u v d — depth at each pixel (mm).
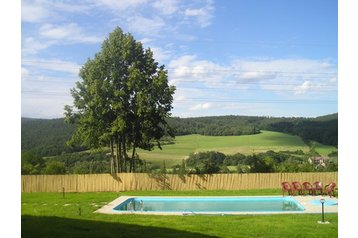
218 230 14102
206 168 33344
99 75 36625
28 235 12625
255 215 18125
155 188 31031
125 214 18344
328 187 26078
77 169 40000
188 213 18781
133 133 37219
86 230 13828
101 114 35219
